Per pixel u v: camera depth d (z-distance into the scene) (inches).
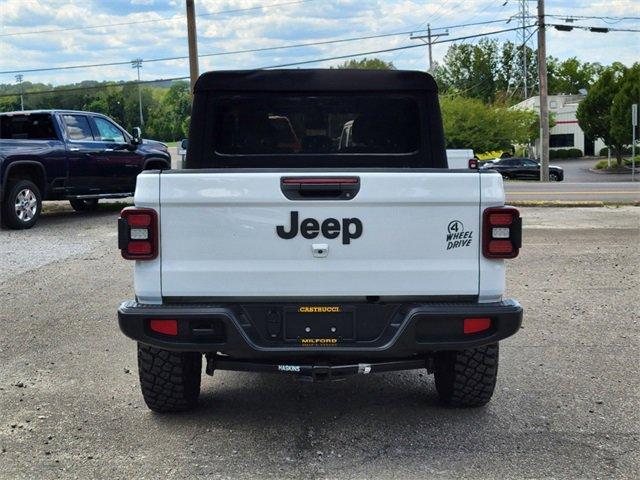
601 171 2102.6
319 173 167.0
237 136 229.3
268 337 171.0
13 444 177.0
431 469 161.2
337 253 168.6
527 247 470.6
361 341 170.6
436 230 168.7
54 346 263.0
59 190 569.9
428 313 166.7
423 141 229.6
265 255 168.6
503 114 2490.2
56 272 392.8
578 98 3405.5
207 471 161.2
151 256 168.7
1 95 2827.3
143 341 169.0
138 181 168.2
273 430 185.0
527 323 291.7
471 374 187.9
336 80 226.1
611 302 325.7
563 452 170.1
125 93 3435.0
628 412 195.6
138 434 182.9
